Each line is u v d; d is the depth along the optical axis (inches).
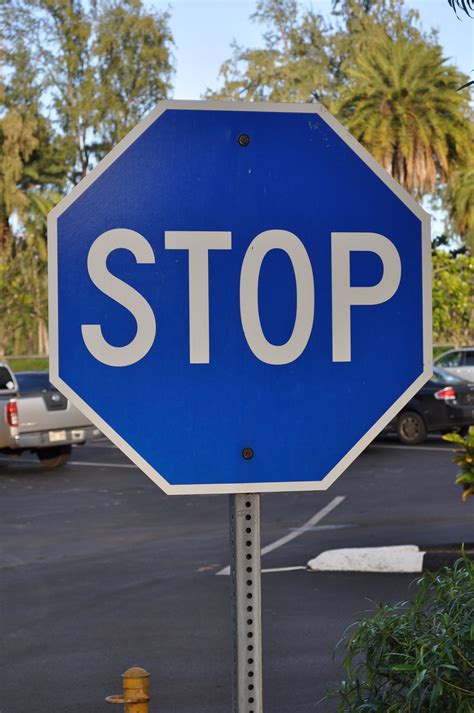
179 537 541.3
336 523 575.5
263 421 102.3
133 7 2127.2
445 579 138.9
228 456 101.7
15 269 2174.0
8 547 519.5
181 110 102.9
